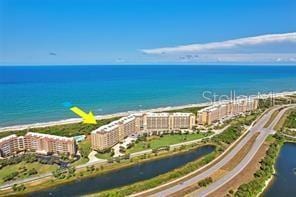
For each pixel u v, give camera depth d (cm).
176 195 19750
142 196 19612
